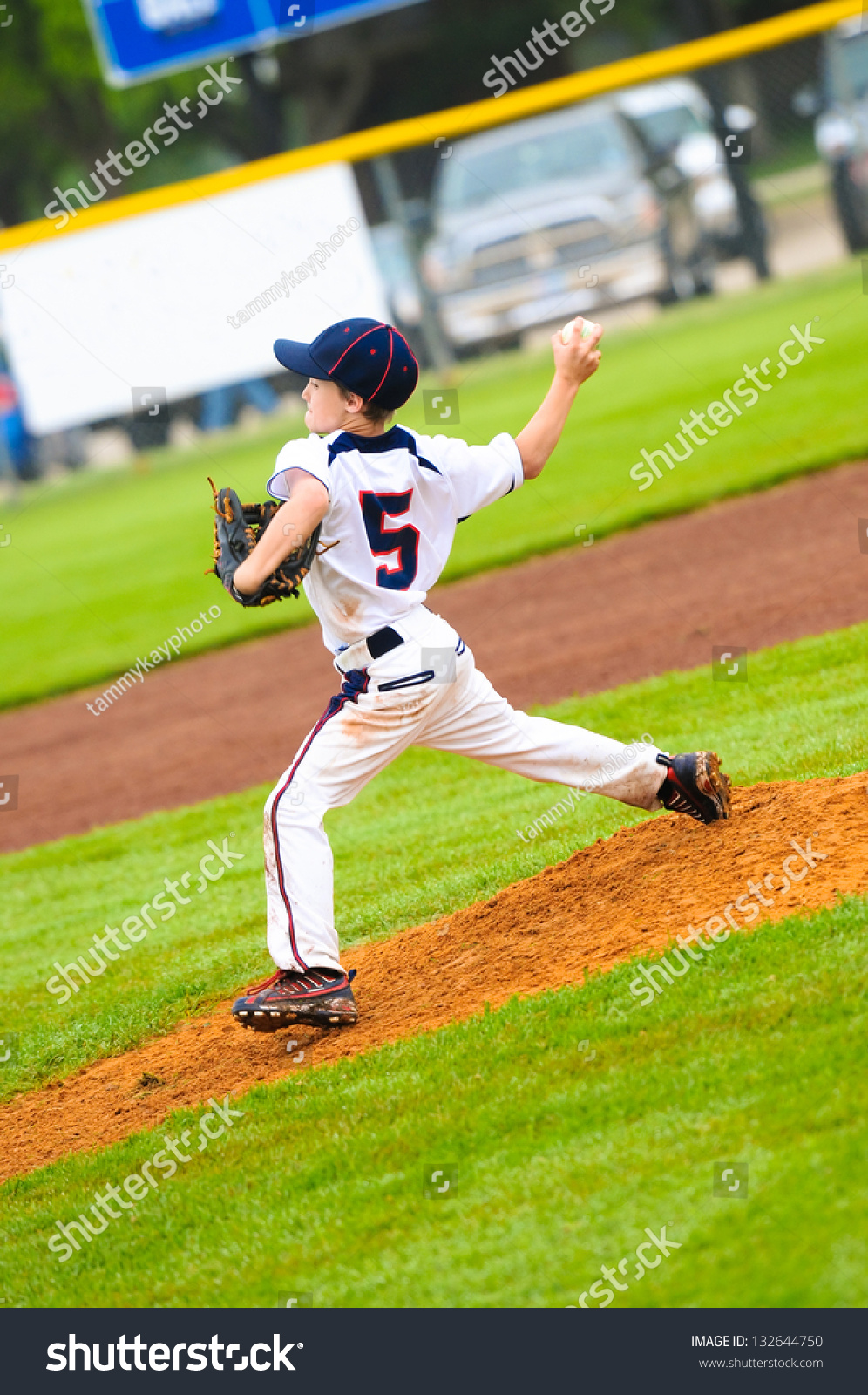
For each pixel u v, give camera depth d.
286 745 31.84
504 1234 10.63
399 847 22.23
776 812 16.06
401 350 14.00
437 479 14.39
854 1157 9.97
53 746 37.12
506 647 33.28
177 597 49.56
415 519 14.28
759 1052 11.66
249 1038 16.52
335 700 14.56
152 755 34.06
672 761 15.61
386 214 64.75
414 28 107.50
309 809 14.41
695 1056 11.98
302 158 62.25
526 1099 12.27
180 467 69.06
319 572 14.12
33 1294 12.32
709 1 96.81
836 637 26.94
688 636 30.06
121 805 30.53
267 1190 12.48
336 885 20.98
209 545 54.94
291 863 14.45
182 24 70.69
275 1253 11.48
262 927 20.97
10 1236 13.36
